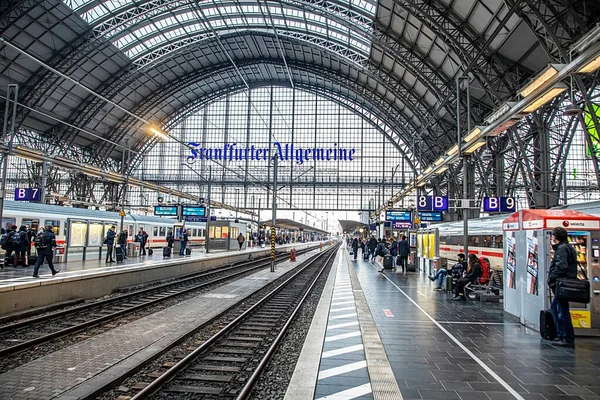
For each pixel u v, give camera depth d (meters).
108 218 29.39
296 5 29.20
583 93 14.98
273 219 24.69
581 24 14.14
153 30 38.88
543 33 17.83
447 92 28.48
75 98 41.88
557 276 7.21
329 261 36.31
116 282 15.05
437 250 17.94
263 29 37.84
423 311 10.52
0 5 28.86
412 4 21.08
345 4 27.14
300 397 4.75
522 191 34.81
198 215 32.81
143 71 42.91
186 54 46.62
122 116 49.59
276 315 11.52
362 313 10.11
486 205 17.41
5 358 7.07
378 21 27.12
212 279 20.69
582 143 47.00
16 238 17.83
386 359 6.32
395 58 28.91
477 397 4.84
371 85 43.03
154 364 6.73
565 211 8.42
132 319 10.45
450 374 5.64
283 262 34.78
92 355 6.92
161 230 38.31
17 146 22.23
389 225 33.78
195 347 7.86
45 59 34.94
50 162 25.36
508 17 16.81
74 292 12.61
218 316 10.87
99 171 30.27
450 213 36.19
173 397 5.45
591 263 8.03
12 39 31.91
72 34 34.41
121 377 5.86
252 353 7.58
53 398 4.99
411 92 34.41
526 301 8.78
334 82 46.81
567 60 13.84
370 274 20.77
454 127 33.75
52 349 7.64
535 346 7.14
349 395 4.89
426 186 44.19
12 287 10.22
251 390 5.54
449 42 21.83
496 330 8.38
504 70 21.38
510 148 26.47
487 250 18.77
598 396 4.90
